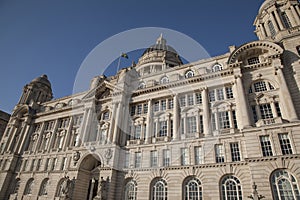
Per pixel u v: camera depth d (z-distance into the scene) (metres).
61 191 44.09
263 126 31.62
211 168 33.78
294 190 26.56
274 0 48.59
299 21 43.03
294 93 34.53
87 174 46.25
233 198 30.86
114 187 38.97
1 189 55.22
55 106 67.06
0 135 76.31
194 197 33.41
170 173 36.38
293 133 29.44
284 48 39.09
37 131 65.81
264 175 28.48
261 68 39.34
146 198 36.03
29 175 55.38
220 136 35.75
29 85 80.31
